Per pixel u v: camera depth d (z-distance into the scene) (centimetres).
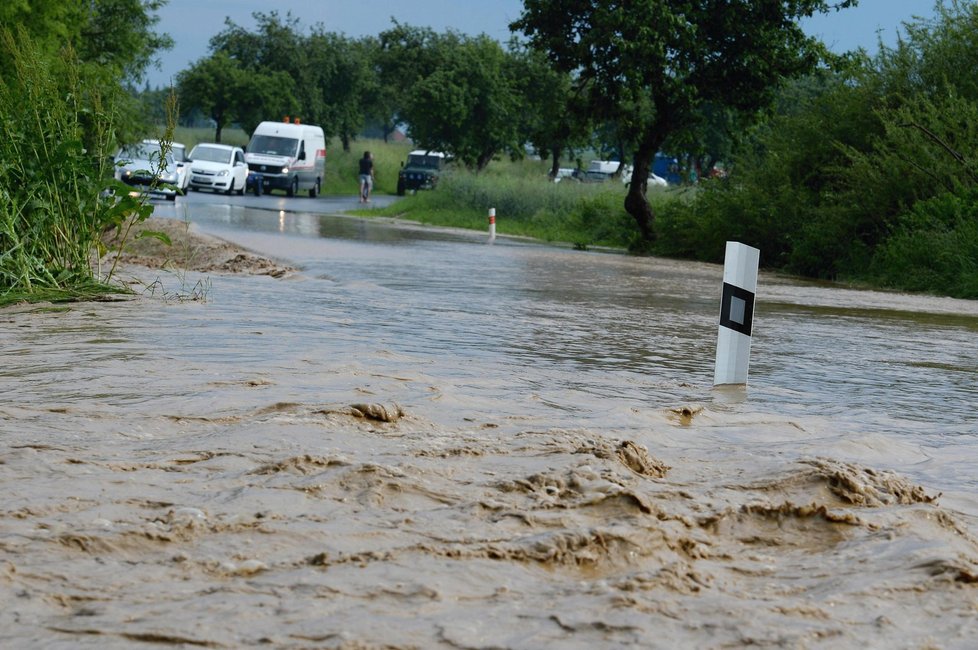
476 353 1060
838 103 3981
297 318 1284
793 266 3675
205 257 2289
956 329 1750
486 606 355
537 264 2772
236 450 553
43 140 1566
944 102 3600
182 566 380
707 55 4331
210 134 12825
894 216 3459
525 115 9294
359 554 398
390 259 2562
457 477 518
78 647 310
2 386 758
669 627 344
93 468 511
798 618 361
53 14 4400
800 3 4278
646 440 653
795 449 657
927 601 384
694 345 1256
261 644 315
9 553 384
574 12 4453
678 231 4247
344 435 599
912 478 611
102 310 1327
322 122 11462
